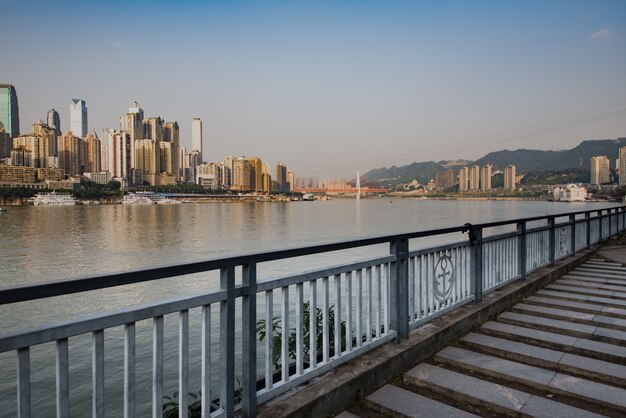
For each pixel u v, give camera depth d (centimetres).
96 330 215
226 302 277
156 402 243
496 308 601
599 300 659
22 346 190
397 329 441
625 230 1673
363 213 15200
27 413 193
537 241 814
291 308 1762
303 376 343
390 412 355
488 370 425
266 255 299
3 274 3791
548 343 490
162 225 9662
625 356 441
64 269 4038
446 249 528
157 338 243
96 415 218
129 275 220
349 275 388
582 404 364
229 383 280
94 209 19088
